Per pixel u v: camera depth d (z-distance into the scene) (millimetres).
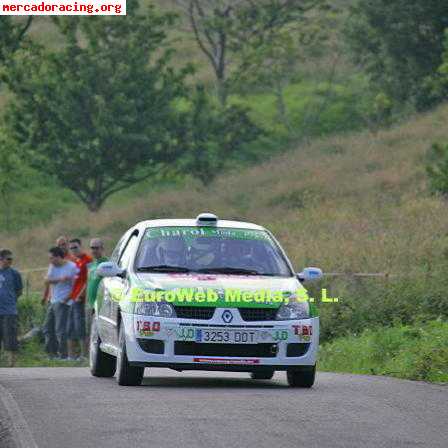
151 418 26484
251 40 168000
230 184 143250
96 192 140000
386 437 24094
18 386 34188
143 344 34812
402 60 168625
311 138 176250
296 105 192500
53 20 136375
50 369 48312
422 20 165500
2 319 62625
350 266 74312
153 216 131750
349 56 174375
